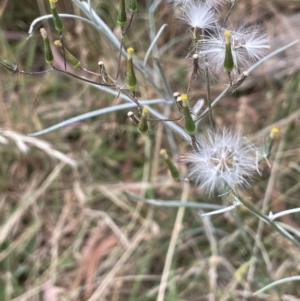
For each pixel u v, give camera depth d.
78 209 0.21
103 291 0.18
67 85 0.23
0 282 0.19
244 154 0.11
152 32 0.20
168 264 0.18
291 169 0.20
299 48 0.22
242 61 0.10
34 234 0.20
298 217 0.20
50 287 0.19
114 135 0.22
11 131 0.20
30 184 0.21
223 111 0.22
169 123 0.13
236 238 0.19
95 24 0.14
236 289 0.18
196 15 0.10
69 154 0.22
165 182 0.20
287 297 0.17
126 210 0.21
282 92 0.22
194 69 0.10
